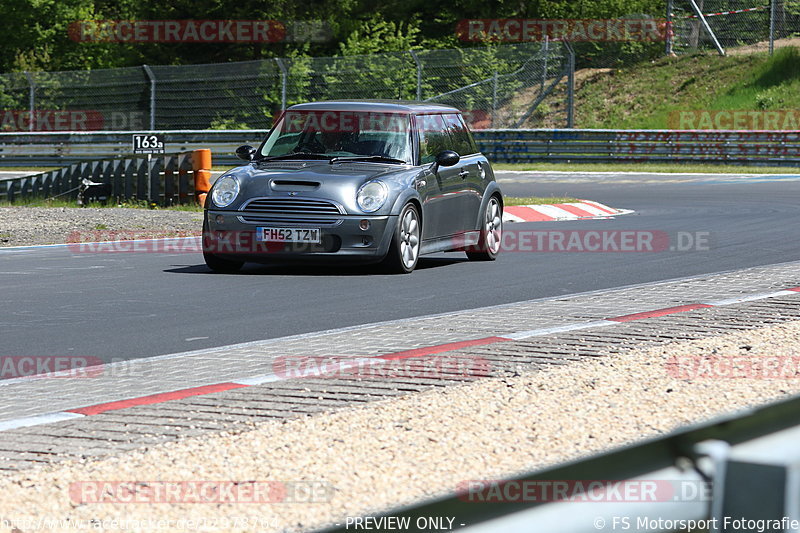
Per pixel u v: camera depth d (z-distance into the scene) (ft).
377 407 65.72
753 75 485.97
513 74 506.48
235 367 80.74
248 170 139.13
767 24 533.14
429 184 141.38
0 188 302.45
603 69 524.52
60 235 185.98
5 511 45.37
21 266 145.38
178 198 262.47
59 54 634.43
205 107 513.04
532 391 70.08
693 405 65.98
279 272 139.64
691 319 100.99
